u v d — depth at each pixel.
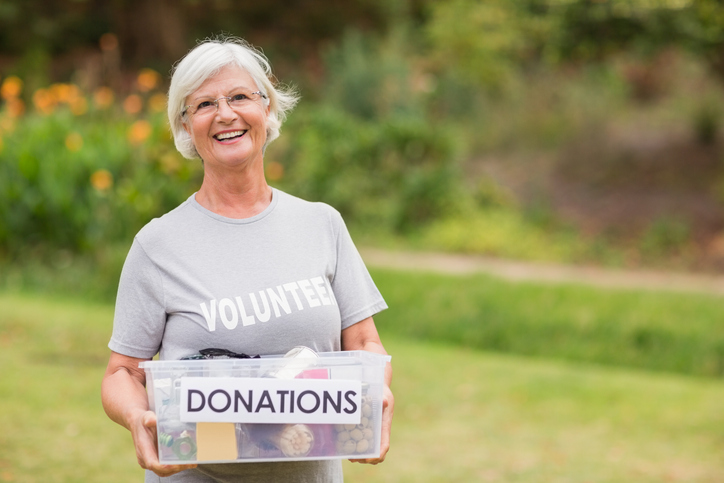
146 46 21.56
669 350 8.48
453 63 20.69
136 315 2.14
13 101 11.52
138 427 1.95
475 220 14.02
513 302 9.34
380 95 17.78
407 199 14.35
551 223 14.50
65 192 10.18
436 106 19.73
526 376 7.21
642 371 8.25
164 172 10.34
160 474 1.92
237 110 2.14
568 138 18.69
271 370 1.91
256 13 23.22
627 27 14.40
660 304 9.34
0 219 10.16
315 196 14.03
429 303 9.47
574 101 19.80
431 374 7.09
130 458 4.62
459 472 4.81
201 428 1.88
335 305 2.20
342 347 2.32
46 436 4.87
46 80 18.84
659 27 14.12
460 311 9.25
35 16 21.52
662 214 14.75
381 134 15.08
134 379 2.15
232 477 2.11
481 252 13.20
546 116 19.25
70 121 11.40
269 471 2.12
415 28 23.20
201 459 1.88
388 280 10.02
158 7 21.50
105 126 11.64
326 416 1.91
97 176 10.05
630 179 16.42
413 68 20.19
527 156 18.25
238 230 2.17
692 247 13.31
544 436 5.61
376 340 2.29
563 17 14.53
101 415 5.34
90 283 9.81
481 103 20.00
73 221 10.20
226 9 22.75
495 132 19.08
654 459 5.21
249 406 1.88
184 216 2.19
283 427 1.91
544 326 8.91
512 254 13.04
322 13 23.02
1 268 9.98
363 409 1.94
